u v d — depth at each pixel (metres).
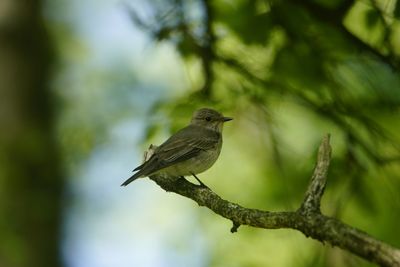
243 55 11.20
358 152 10.98
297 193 12.22
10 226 15.28
